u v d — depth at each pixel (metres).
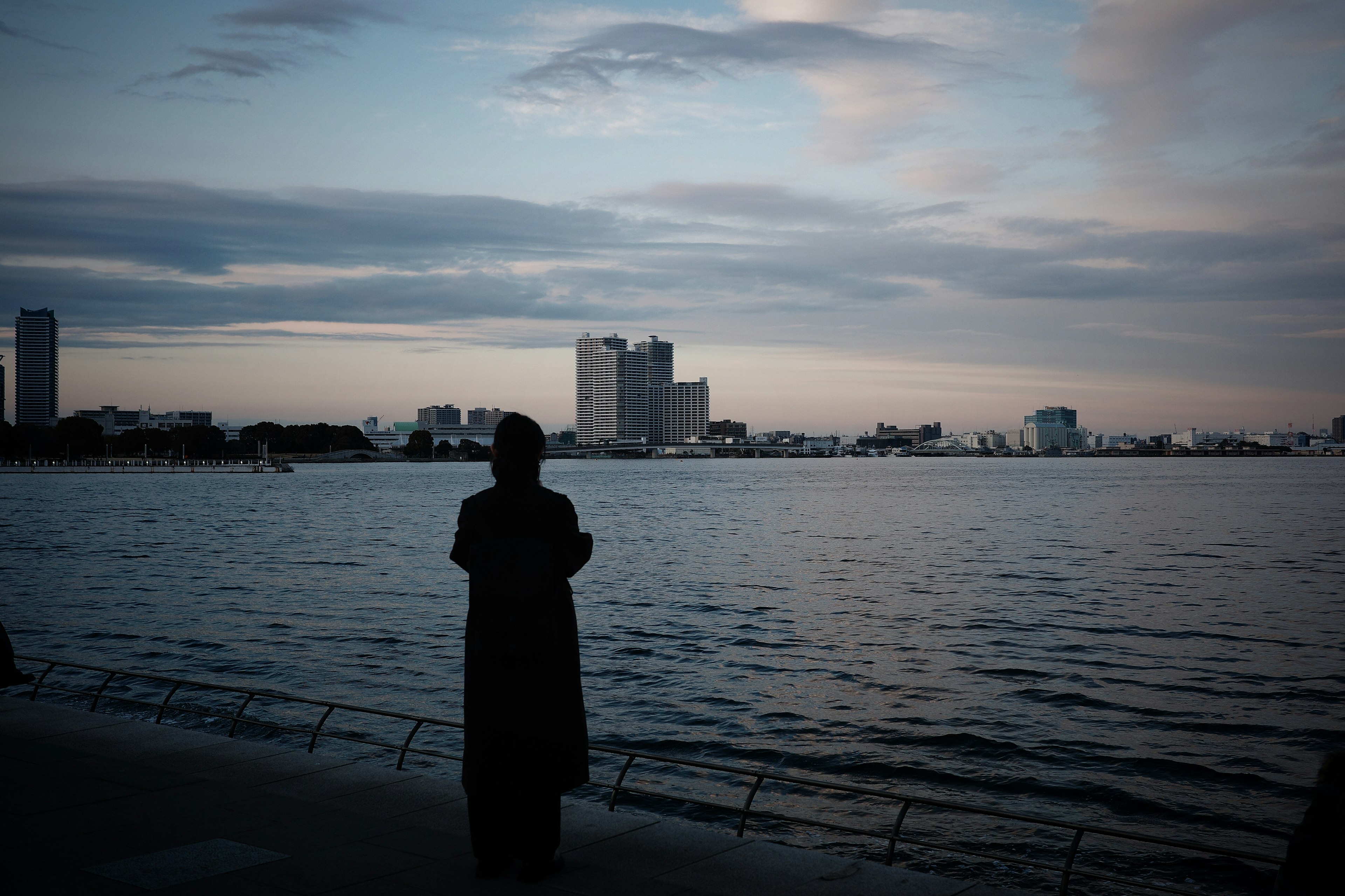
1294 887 4.03
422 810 7.04
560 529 5.54
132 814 6.87
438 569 46.34
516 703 5.45
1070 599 36.22
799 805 15.04
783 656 25.88
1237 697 21.36
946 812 14.73
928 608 34.12
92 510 94.44
